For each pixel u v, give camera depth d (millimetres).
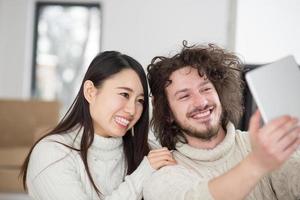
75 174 1339
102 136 1436
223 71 1366
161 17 4062
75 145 1410
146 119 1477
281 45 2670
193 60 1310
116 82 1357
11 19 4230
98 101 1383
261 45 2695
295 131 717
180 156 1318
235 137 1331
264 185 1215
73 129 1468
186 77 1299
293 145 726
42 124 3434
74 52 4508
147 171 1247
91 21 4473
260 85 752
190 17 4047
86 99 1424
